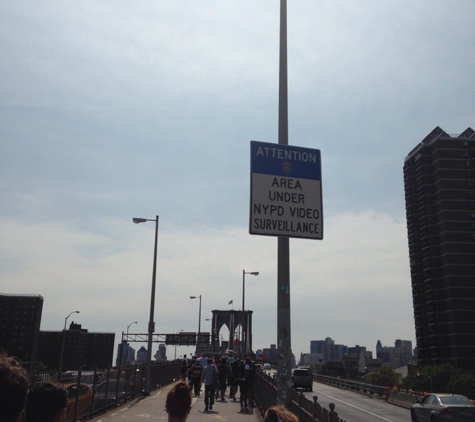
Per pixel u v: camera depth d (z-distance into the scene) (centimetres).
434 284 12156
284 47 1004
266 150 859
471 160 12681
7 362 257
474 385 8838
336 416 747
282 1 1028
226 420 1603
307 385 4472
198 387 2355
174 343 7406
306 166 880
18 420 252
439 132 13525
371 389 4116
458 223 12250
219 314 11612
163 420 1562
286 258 853
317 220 862
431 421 2131
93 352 10762
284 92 975
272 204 841
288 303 843
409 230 13800
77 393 1374
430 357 12106
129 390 2220
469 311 11575
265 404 1786
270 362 10319
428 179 13025
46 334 9988
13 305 7575
